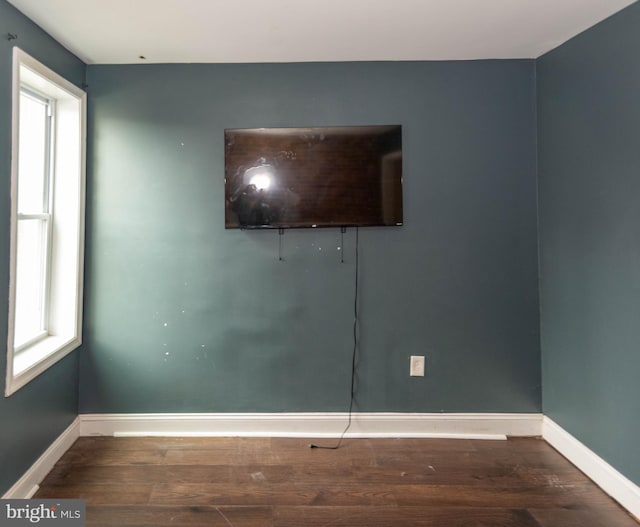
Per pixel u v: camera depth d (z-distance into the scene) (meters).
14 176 1.91
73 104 2.51
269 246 2.65
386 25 2.18
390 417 2.66
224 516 1.92
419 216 2.65
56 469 2.27
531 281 2.66
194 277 2.65
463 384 2.66
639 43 1.90
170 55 2.51
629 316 1.98
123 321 2.64
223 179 2.65
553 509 1.98
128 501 2.02
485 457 2.42
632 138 1.94
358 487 2.14
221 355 2.66
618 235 2.03
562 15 2.07
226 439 2.61
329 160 2.60
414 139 2.64
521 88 2.64
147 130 2.62
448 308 2.65
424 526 1.86
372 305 2.66
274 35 2.28
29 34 2.04
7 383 1.88
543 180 2.59
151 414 2.65
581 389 2.30
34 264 2.45
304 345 2.67
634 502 1.93
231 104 2.63
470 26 2.20
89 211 2.62
